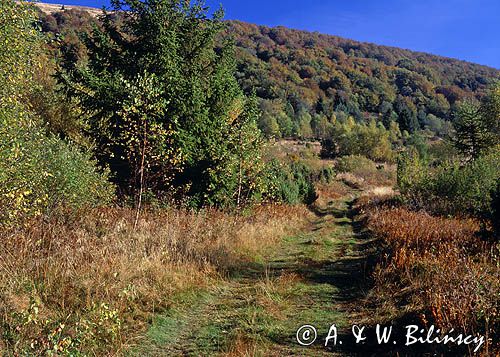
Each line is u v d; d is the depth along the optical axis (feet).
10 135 20.34
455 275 21.16
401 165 81.15
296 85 427.33
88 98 48.39
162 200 43.19
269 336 18.70
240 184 45.93
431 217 49.49
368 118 399.44
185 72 51.72
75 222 29.66
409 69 587.68
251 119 52.03
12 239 22.80
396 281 24.75
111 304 19.67
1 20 20.51
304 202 87.20
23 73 21.93
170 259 27.35
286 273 29.91
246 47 515.50
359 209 82.48
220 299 24.03
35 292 18.35
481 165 56.39
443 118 416.87
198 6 51.60
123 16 50.80
